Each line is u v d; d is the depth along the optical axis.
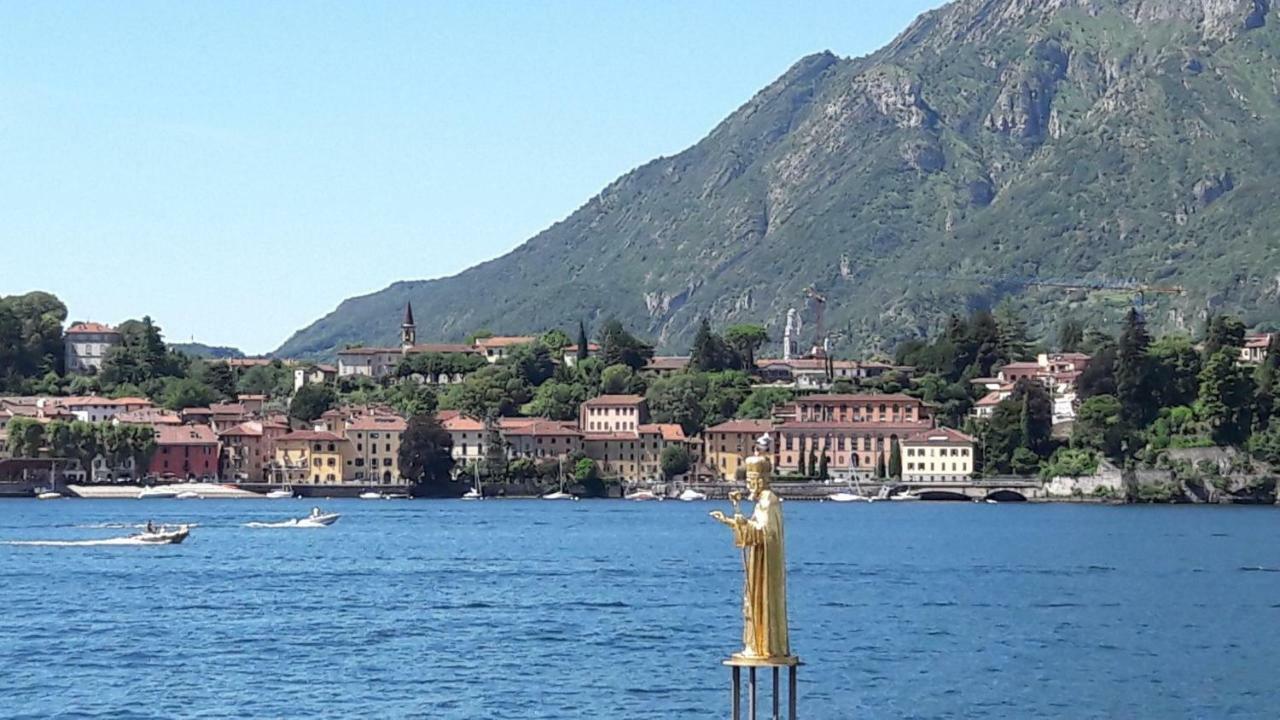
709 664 131.50
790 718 66.88
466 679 124.50
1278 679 125.00
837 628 155.38
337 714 110.31
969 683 121.81
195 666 131.62
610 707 112.12
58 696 117.38
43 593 190.62
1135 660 134.38
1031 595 191.25
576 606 177.38
